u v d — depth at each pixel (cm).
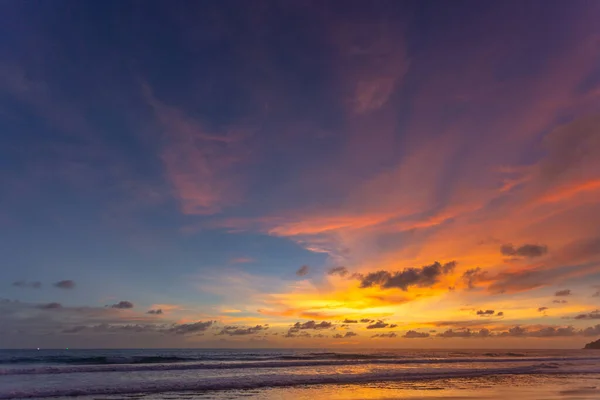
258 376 2319
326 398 1585
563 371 3133
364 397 1616
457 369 3105
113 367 2914
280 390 1827
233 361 4003
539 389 1938
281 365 3431
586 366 3747
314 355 5819
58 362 3722
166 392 1728
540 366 3700
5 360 3838
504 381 2331
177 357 4359
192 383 1950
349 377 2336
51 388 1705
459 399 1575
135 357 4281
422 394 1717
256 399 1541
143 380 2114
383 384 2098
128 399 1512
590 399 1611
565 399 1600
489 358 5356
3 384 1894
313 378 2245
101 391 1700
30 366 3000
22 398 1542
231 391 1780
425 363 4003
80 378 2227
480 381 2311
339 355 5884
